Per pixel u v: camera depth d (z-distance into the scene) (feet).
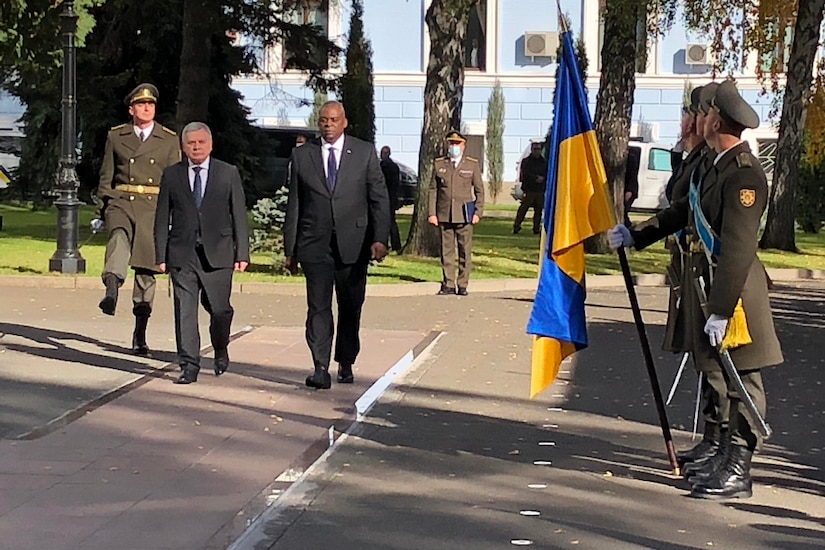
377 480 26.91
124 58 111.86
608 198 27.30
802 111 100.17
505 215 140.26
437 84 81.46
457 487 26.43
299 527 23.34
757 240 24.35
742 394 24.53
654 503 25.30
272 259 70.59
